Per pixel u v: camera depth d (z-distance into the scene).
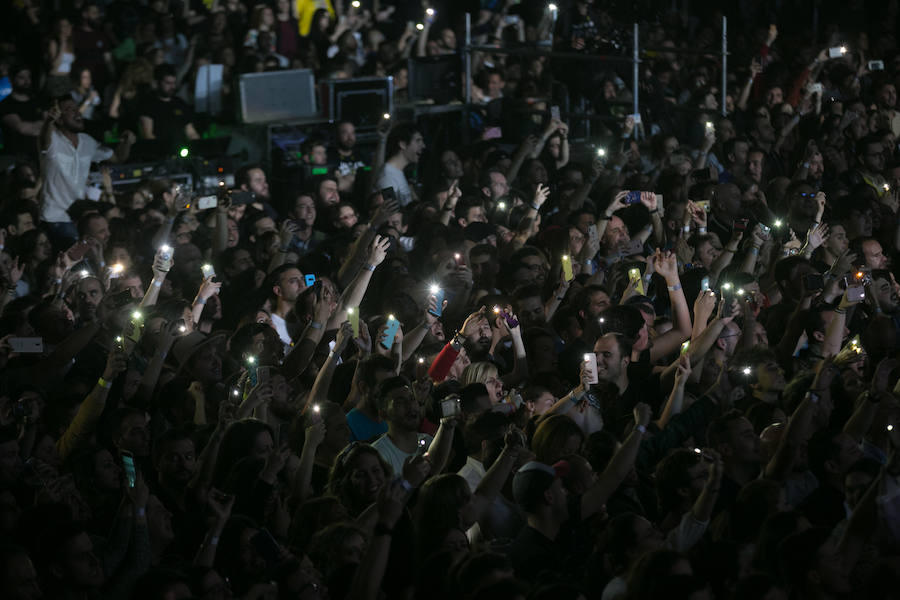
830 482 12.45
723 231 22.03
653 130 27.86
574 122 27.67
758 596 9.21
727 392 14.27
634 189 23.30
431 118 27.42
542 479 11.05
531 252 18.19
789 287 17.94
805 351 17.23
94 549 11.00
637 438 11.45
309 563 9.98
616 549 10.34
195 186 24.39
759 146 26.80
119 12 30.22
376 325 15.67
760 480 11.18
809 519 12.41
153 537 11.23
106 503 12.12
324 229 22.84
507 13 31.28
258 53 30.89
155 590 9.27
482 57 29.48
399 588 10.45
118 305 15.99
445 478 10.44
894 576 9.56
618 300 18.30
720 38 33.38
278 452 11.57
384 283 18.41
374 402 13.20
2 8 30.20
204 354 14.52
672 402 13.58
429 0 33.38
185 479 12.07
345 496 11.38
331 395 14.42
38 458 12.82
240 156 26.61
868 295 17.03
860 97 31.23
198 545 11.09
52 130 22.28
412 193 24.88
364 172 25.67
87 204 22.11
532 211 20.36
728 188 22.06
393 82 27.48
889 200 24.52
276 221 23.73
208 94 29.31
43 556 10.09
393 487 9.91
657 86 27.91
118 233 20.48
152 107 27.12
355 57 31.72
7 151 26.22
